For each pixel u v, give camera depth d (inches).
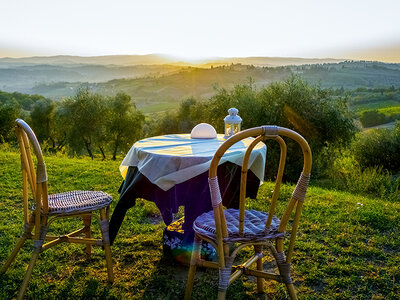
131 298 88.5
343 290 93.0
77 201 91.9
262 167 99.7
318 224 140.6
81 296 89.1
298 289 93.1
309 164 68.1
